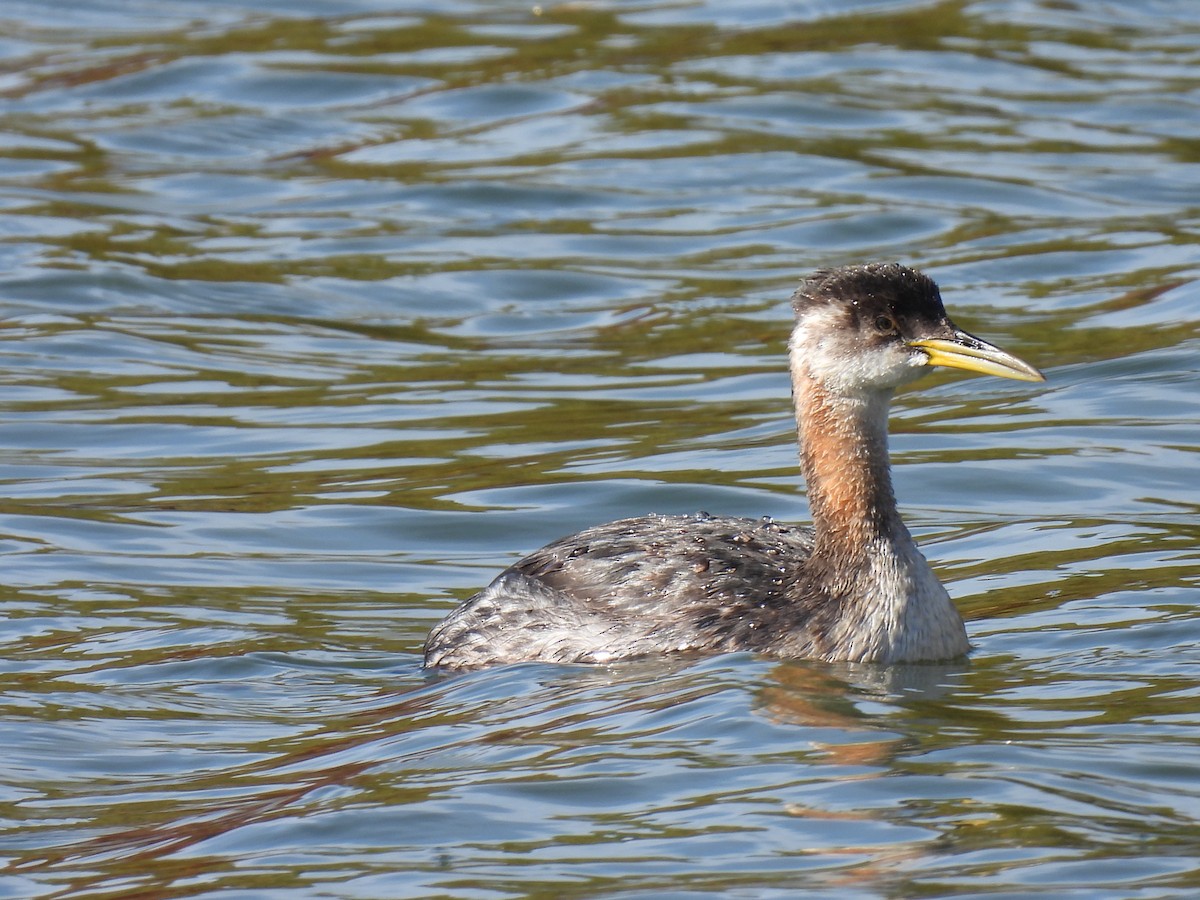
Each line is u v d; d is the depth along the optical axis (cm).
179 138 2650
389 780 1023
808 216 2341
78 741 1144
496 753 1052
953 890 835
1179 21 3045
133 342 2023
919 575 1233
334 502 1606
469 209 2405
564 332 2059
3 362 1955
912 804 938
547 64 2900
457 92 2794
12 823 1016
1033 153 2516
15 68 2945
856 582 1236
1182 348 1870
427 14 3195
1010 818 913
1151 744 1012
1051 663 1188
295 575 1470
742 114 2667
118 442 1761
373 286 2183
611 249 2273
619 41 3005
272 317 2102
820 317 1286
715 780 985
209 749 1127
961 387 1858
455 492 1622
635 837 917
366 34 3083
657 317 2075
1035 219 2300
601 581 1287
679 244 2280
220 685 1250
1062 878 842
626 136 2609
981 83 2775
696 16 3128
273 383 1916
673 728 1075
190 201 2445
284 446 1748
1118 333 1938
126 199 2444
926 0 3155
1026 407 1772
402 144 2617
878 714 1088
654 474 1641
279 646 1323
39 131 2683
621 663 1236
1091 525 1480
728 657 1216
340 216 2392
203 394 1888
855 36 2983
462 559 1501
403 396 1880
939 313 1273
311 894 871
